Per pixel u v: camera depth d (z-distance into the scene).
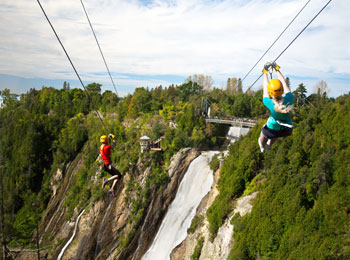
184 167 74.06
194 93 143.75
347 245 32.00
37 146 111.88
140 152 76.38
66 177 104.50
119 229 67.69
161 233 63.78
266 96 8.72
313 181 39.84
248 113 104.25
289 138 49.09
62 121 125.19
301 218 37.19
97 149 95.81
